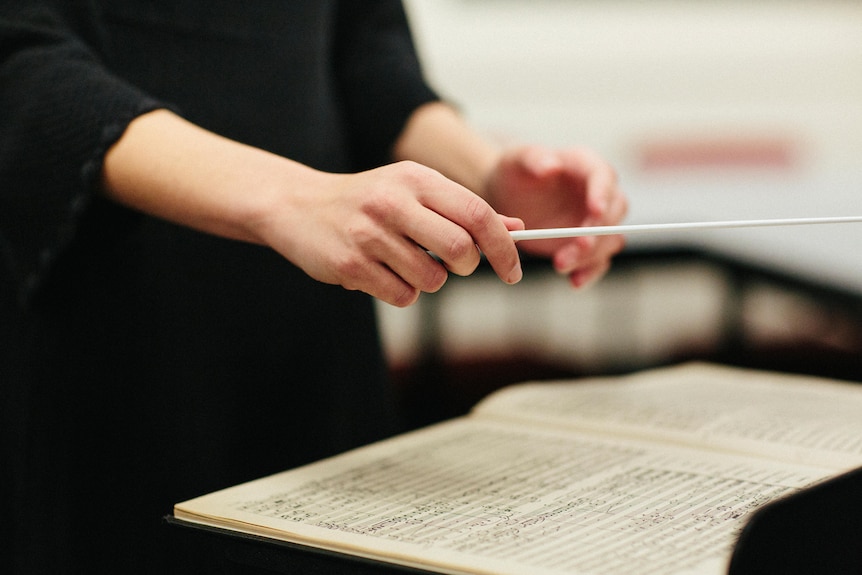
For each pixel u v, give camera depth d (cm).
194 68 149
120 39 146
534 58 519
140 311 147
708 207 321
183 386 149
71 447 147
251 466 154
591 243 150
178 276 149
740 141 551
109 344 146
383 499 123
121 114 131
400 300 124
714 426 139
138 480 148
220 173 128
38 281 135
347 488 125
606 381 158
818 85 554
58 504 147
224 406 152
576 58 524
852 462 128
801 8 542
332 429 159
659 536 114
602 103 532
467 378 425
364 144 171
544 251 156
